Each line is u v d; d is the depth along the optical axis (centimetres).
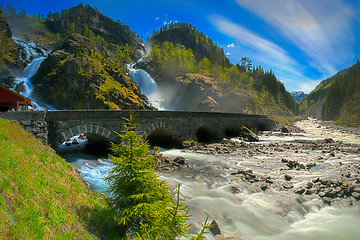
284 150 2722
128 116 2302
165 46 18475
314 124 9431
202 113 3403
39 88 9494
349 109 11544
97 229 596
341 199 1189
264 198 1209
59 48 12119
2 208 389
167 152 2605
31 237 376
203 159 2211
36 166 698
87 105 8150
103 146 2416
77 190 738
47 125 1762
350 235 871
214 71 15788
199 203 1127
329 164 1920
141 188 663
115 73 10288
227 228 905
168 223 550
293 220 996
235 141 3509
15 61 10638
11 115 1551
